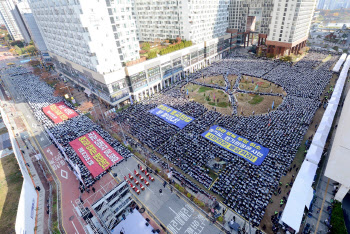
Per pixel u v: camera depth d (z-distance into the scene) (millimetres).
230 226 35906
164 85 96875
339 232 33469
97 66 71625
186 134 60656
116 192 39656
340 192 38031
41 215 42438
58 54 106625
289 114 64500
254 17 144000
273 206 39031
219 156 51125
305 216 37125
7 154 59906
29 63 154375
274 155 49438
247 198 40062
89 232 34062
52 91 101500
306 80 87188
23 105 91125
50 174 52312
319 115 63938
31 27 134875
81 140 61875
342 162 34969
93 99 90438
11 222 40062
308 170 41656
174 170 48938
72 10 67688
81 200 44469
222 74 105938
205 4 107125
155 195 44312
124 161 54188
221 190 42531
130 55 81625
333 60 107500
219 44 128500
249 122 63219
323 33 187500
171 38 112625
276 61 114938
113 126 68500
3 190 47812
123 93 79375
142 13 114625
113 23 71438
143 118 71250
